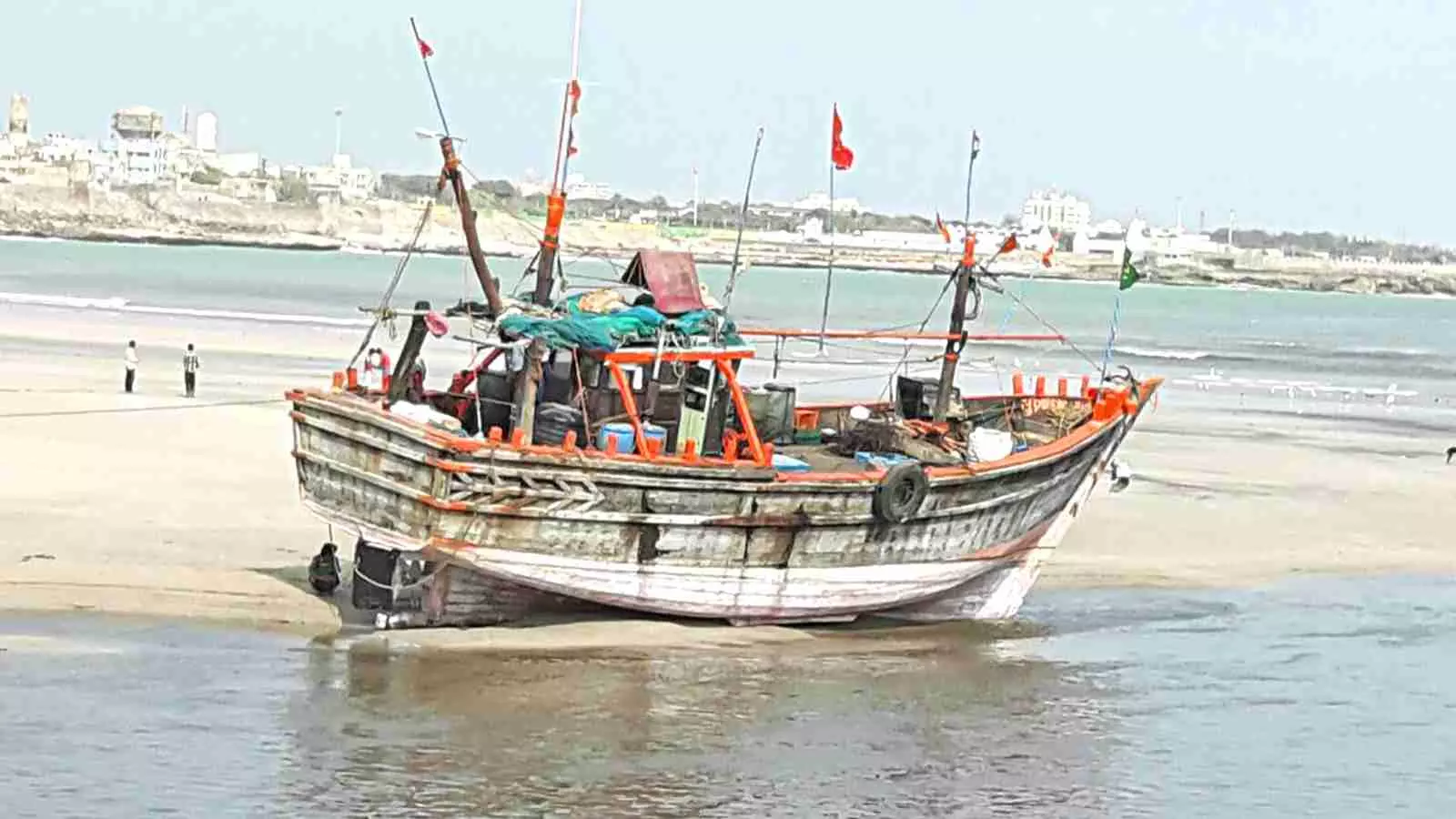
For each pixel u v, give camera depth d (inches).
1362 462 2149.4
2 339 3024.1
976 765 873.5
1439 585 1379.2
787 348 3804.1
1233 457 2143.2
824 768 853.8
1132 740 930.7
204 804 753.6
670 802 792.9
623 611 1067.3
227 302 4965.6
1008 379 3193.9
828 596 1086.4
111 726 844.0
